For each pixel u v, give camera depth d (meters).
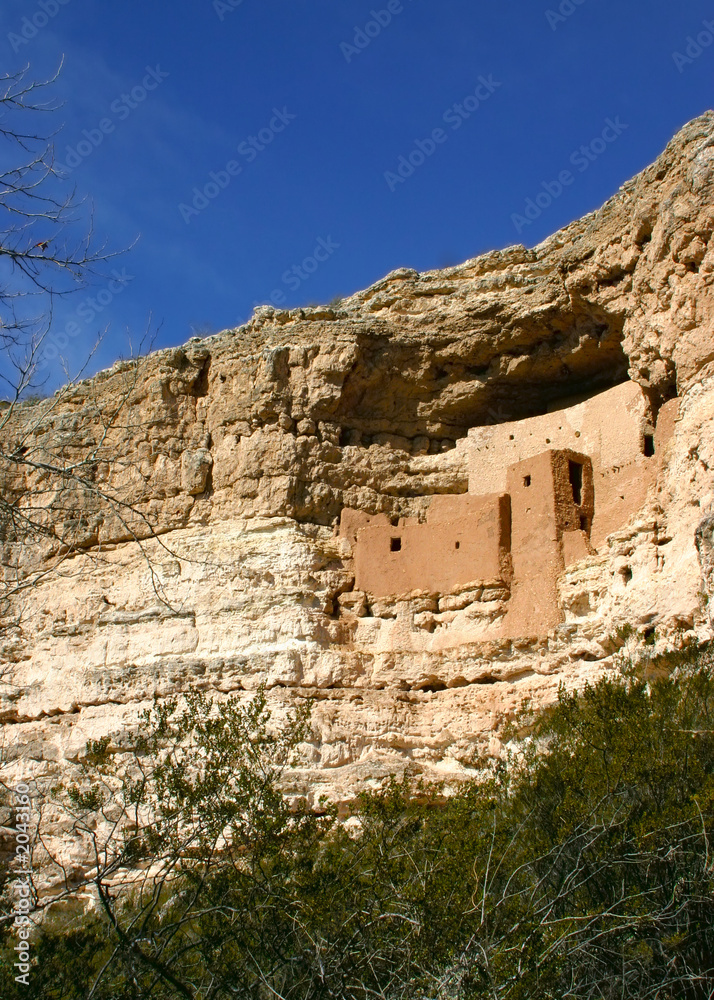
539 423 26.14
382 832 14.34
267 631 25.73
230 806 14.50
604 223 24.80
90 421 29.64
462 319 27.27
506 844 14.29
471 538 24.98
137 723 25.67
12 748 26.91
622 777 14.61
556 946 12.22
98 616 27.94
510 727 21.55
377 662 24.89
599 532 23.84
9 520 12.90
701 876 12.87
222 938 12.94
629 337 23.88
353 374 27.94
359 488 27.42
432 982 11.88
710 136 22.64
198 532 27.59
